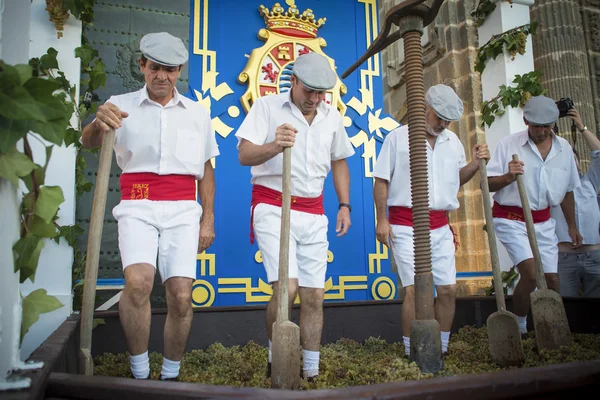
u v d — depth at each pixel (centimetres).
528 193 416
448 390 146
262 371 305
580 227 476
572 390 167
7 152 147
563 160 420
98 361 341
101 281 428
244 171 509
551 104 405
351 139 548
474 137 634
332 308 429
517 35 549
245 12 529
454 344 379
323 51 552
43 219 166
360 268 532
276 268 280
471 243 632
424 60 716
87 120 446
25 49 190
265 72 520
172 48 267
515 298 419
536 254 336
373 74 566
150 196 271
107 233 452
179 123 280
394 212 354
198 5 513
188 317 270
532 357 313
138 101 279
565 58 678
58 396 156
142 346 261
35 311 166
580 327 434
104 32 475
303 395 135
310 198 299
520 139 421
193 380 281
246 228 502
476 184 637
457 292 604
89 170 450
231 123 511
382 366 292
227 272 491
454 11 672
